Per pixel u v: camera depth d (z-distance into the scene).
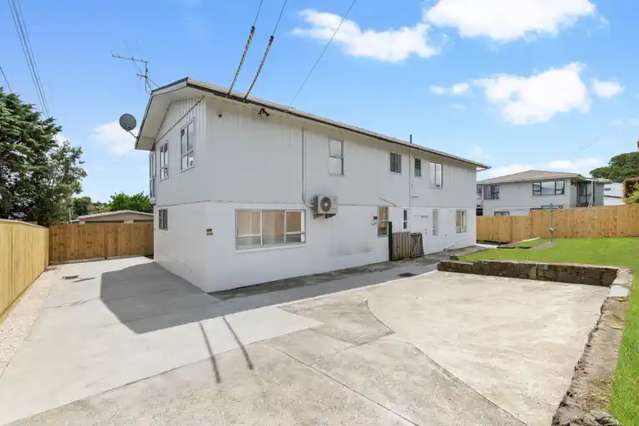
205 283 8.49
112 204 32.03
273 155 9.95
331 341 4.95
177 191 10.75
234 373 3.97
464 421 2.89
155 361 4.37
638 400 2.45
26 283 8.35
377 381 3.67
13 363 4.36
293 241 10.51
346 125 11.48
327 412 3.11
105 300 7.73
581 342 4.57
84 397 3.50
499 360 4.09
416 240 15.01
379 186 13.55
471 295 7.57
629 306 4.82
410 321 5.82
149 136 13.62
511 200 31.69
